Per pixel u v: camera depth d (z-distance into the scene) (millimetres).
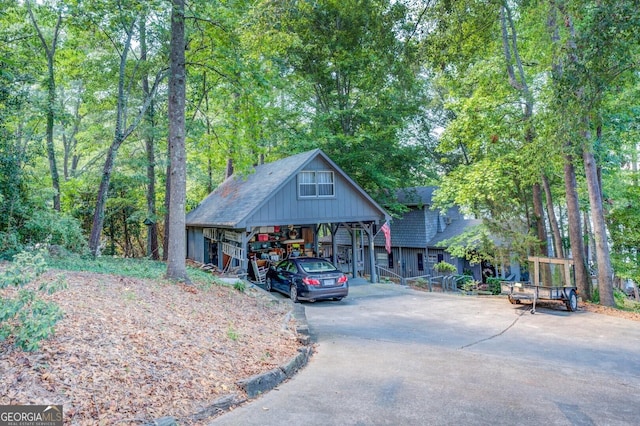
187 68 14203
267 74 12859
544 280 15125
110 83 17328
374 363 6117
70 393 3646
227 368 5098
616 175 16688
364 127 22406
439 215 26078
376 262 28172
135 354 4727
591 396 4777
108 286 7625
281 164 18266
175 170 10258
